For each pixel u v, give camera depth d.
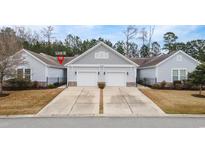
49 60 30.53
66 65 26.42
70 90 21.62
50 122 10.77
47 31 52.97
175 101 15.90
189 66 26.72
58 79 30.92
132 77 26.56
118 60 26.56
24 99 16.78
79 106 14.45
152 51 56.88
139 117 11.83
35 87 23.75
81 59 26.52
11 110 13.25
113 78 26.58
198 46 53.00
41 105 14.70
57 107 14.16
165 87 23.84
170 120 11.12
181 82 24.34
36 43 49.00
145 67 30.41
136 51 56.19
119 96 18.20
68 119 11.42
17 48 20.81
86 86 25.88
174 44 55.69
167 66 26.64
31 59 26.28
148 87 26.23
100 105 14.75
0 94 18.95
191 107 13.86
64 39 59.94
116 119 11.39
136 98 17.30
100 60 26.52
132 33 52.78
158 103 15.27
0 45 19.58
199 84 19.28
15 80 23.12
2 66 19.33
